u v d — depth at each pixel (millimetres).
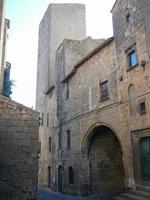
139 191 12547
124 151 14516
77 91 21391
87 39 26672
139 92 13422
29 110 12188
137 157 13289
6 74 18891
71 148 21672
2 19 13023
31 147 11766
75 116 21297
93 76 18953
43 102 33312
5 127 11617
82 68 20812
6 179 11078
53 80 32344
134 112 13789
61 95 25469
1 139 11430
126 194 13031
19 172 11305
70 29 34656
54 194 22203
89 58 19703
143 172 12961
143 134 12938
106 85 17375
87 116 19203
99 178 19156
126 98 14594
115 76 16234
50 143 28500
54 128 27016
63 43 25984
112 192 18594
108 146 19906
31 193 11234
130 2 14812
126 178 14094
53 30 34094
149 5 13547
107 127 17422
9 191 10984
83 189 18750
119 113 15352
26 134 11836
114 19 16844
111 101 16328
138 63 13633
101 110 17422
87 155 19281
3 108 11766
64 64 25188
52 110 28516
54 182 25391
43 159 30766
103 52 17953
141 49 13453
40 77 36250
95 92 18438
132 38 14414
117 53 16047
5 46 17344
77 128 20750
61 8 35281
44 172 29797
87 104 19391
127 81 14633
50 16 34688
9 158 11328
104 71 17594
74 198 18297
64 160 23234
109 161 19688
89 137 19047
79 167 19578
